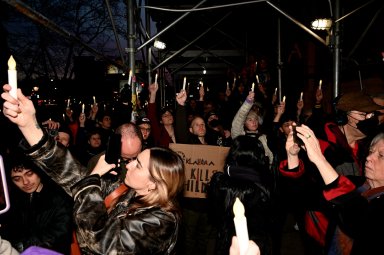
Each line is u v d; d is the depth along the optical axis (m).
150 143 4.68
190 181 4.23
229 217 2.43
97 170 1.78
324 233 2.64
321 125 3.29
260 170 2.52
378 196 1.81
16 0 2.37
